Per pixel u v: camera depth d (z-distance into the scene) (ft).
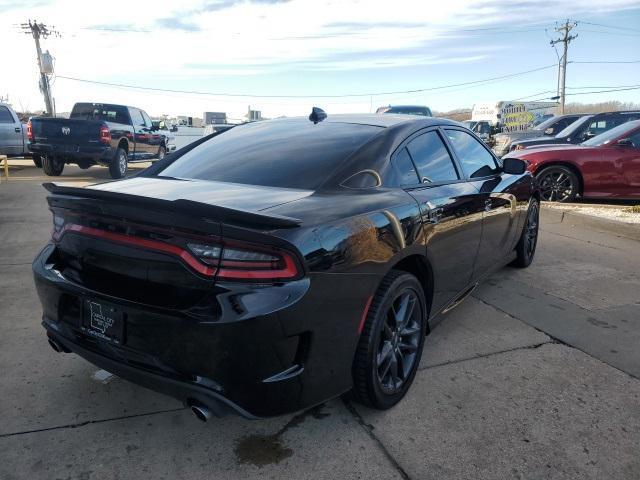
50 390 9.59
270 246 6.73
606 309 14.17
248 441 8.32
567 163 29.14
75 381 9.92
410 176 10.34
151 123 53.01
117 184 9.60
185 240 6.92
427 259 9.97
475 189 12.36
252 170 9.48
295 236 6.98
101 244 7.70
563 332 12.65
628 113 39.50
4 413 8.84
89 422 8.69
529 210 17.01
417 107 58.23
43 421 8.66
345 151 9.61
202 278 6.83
